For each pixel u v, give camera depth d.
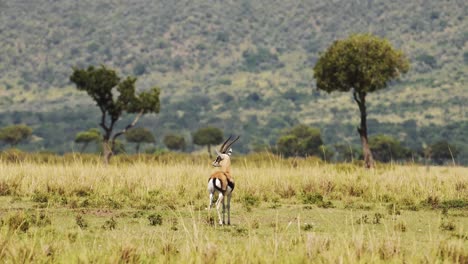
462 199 92.25
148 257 50.38
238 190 95.19
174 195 89.94
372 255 48.66
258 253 49.28
